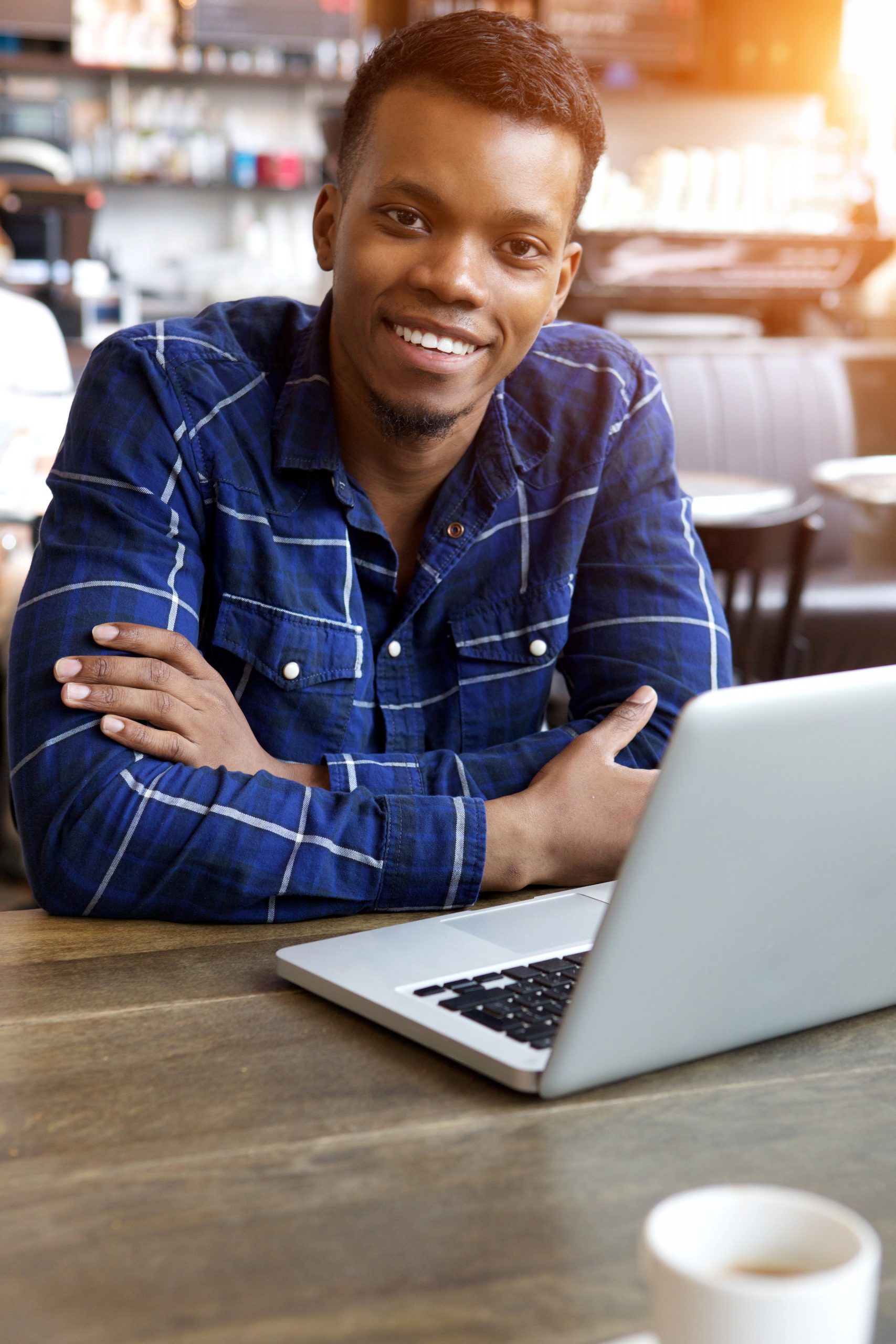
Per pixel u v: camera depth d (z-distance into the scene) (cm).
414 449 122
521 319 115
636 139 586
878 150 586
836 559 495
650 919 65
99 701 105
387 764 115
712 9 564
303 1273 54
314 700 126
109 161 559
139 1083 71
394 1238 57
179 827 98
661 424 144
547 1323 51
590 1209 59
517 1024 75
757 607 318
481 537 133
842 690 66
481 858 102
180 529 120
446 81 107
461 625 134
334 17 561
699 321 572
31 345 282
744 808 65
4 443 270
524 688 136
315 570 126
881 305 590
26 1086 71
